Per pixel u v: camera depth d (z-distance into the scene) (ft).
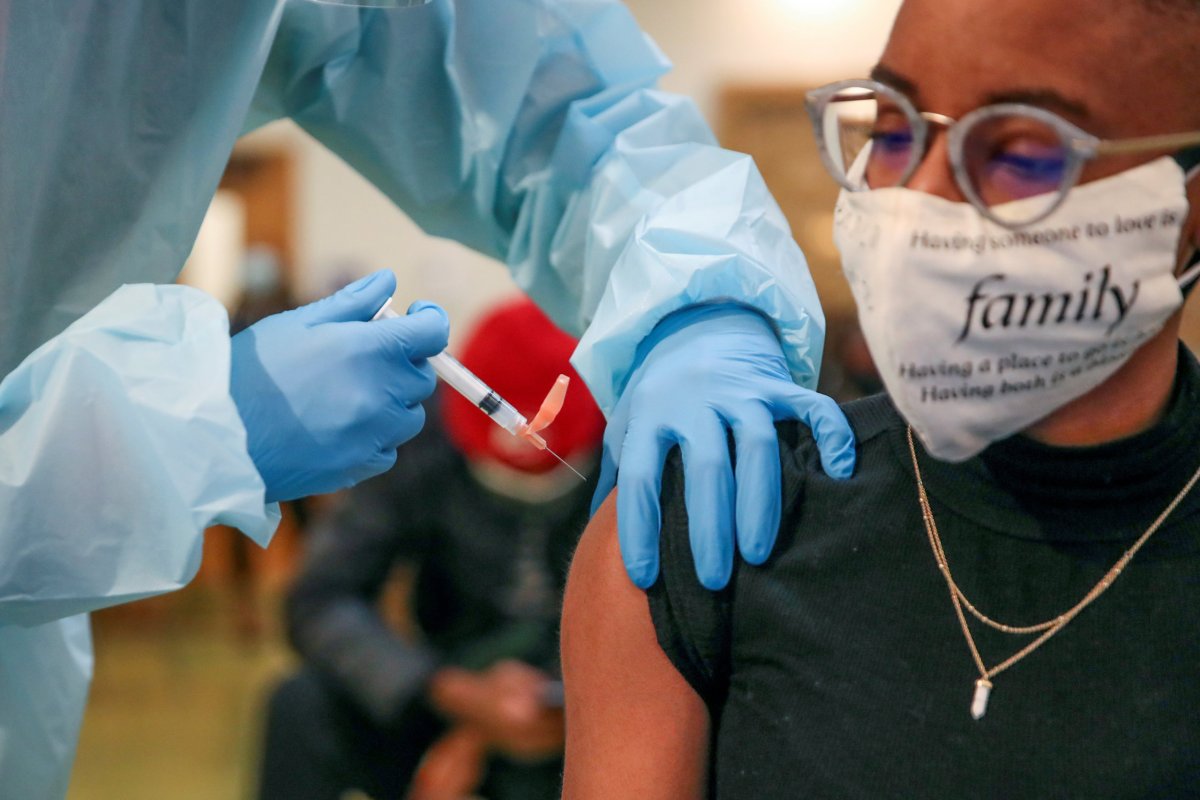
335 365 3.89
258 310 19.97
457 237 5.54
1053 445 3.03
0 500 3.51
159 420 3.56
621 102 5.15
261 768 8.06
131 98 4.20
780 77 18.43
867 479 3.31
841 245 3.16
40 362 3.61
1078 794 2.85
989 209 2.84
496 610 7.57
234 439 3.57
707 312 4.46
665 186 4.85
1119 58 2.70
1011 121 2.78
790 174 18.54
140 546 3.61
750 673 3.22
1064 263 2.83
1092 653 2.96
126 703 17.11
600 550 3.50
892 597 3.14
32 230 4.15
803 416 3.68
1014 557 3.07
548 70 5.00
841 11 18.22
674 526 3.46
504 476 7.47
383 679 7.55
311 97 4.97
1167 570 2.98
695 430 3.70
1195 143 2.77
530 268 5.39
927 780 2.95
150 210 4.38
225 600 22.49
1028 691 2.96
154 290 3.79
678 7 18.51
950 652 3.05
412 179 5.18
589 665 3.39
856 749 3.02
